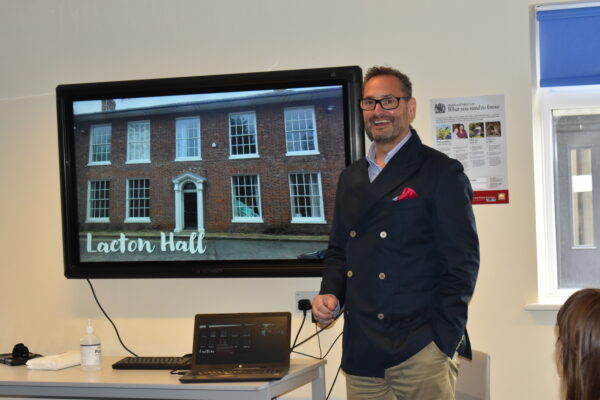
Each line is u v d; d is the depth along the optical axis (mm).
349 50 3203
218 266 3230
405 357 2197
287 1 3266
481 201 3064
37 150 3492
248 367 2697
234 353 2734
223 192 3230
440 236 2252
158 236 3295
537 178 3146
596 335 1117
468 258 2215
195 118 3252
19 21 3531
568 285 3188
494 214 3057
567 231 3189
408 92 2471
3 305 3506
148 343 3354
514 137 3055
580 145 3186
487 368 2385
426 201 2287
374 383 2318
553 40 3135
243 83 3189
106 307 3404
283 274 3156
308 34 3242
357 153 3082
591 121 3180
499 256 3049
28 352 3170
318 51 3230
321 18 3232
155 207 3297
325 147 3117
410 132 2447
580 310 1154
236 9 3314
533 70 3154
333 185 3111
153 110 3291
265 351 2725
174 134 3275
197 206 3258
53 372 2850
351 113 3086
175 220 3281
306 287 3213
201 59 3344
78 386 2633
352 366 2332
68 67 3477
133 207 3318
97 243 3354
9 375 2791
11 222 3508
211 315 2828
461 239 2223
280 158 3166
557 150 3201
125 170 3324
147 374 2752
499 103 3070
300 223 3148
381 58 3174
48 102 3488
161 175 3291
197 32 3352
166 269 3275
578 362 1134
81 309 3428
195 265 3256
